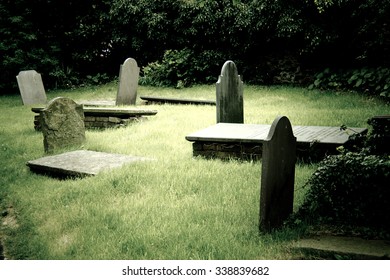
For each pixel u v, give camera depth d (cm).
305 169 638
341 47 1602
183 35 1984
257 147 695
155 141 845
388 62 1459
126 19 2042
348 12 1545
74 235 478
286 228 457
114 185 593
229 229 453
